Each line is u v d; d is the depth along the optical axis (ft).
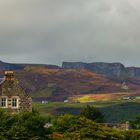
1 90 351.67
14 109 350.84
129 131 345.31
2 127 254.47
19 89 355.56
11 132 251.39
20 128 255.09
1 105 350.02
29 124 262.06
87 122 305.32
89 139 285.84
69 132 291.38
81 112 532.32
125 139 333.42
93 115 525.75
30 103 356.59
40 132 265.75
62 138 278.26
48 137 270.05
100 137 296.92
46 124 310.65
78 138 285.02
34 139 255.09
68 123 299.38
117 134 315.78
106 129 316.40
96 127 305.73
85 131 293.02
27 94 356.79
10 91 353.10
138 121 606.55
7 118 261.24
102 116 538.06
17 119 263.49
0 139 243.40
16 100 352.90
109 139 305.53
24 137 253.44
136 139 344.69
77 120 303.07
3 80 354.95
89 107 535.19
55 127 296.51
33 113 277.44
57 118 307.58
